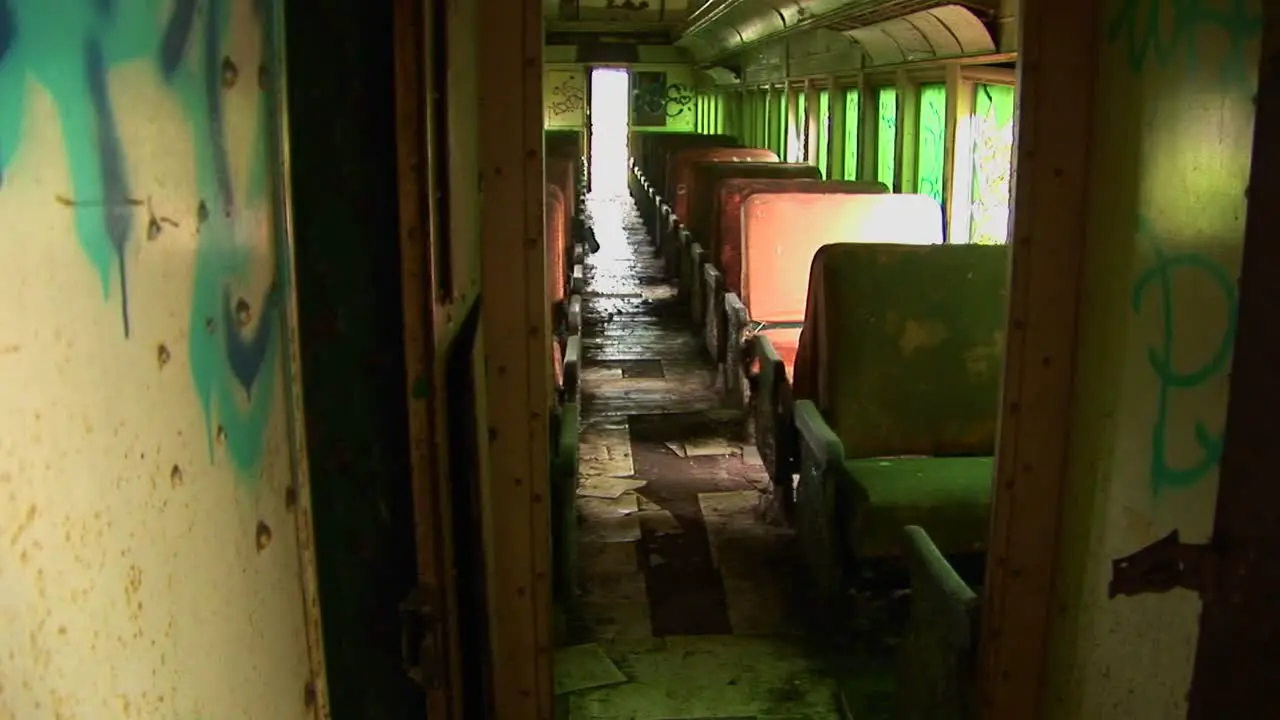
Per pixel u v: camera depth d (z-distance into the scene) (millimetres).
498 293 2496
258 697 1111
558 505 3816
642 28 20578
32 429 685
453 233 2049
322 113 1764
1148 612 1905
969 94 6641
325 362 1836
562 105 21078
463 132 2207
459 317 2139
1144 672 1923
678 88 21188
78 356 745
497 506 2609
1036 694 2479
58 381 717
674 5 18125
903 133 7828
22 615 669
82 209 757
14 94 671
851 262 4352
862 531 3736
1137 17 1998
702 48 18594
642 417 6926
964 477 3951
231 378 1057
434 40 1877
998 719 2482
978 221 6648
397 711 1980
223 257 1041
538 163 2449
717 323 7363
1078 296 2271
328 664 1947
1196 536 1757
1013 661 2455
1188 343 1795
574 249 8031
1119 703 2039
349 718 1975
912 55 7387
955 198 6770
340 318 1824
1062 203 2244
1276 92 1461
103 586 772
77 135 752
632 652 3943
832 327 4309
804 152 11281
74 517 734
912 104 7734
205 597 969
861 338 4305
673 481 5773
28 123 687
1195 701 1653
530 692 2721
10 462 659
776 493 5207
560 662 3857
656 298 10758
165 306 896
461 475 2156
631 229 16594
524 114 2426
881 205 6078
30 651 677
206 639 968
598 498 5527
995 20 5949
